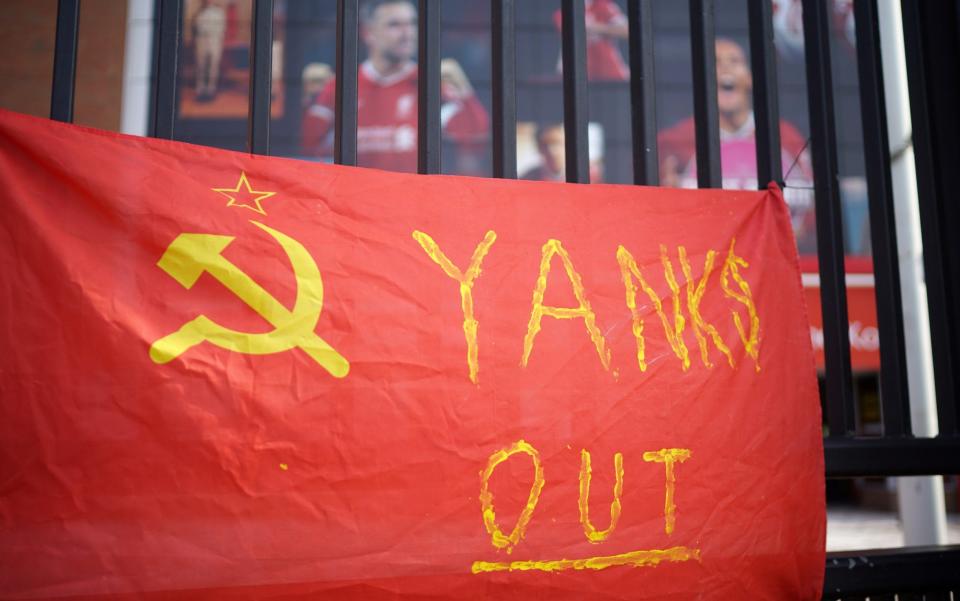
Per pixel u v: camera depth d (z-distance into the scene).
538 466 2.03
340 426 1.92
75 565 1.72
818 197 2.47
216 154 1.97
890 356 2.48
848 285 11.66
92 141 1.86
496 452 2.01
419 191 2.11
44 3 9.03
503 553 1.97
